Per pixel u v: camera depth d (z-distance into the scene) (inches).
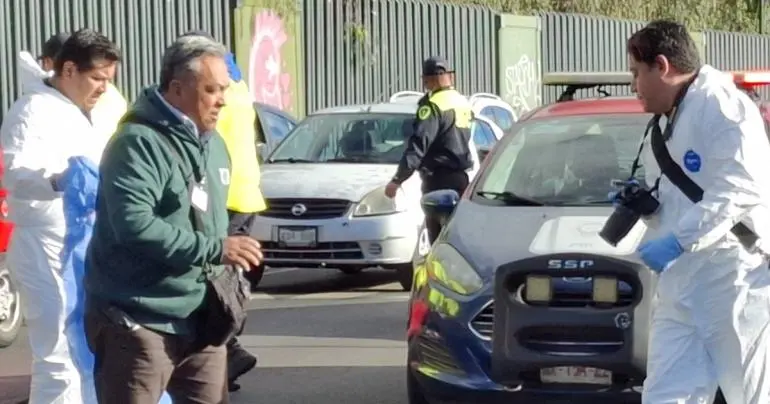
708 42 1331.2
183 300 203.5
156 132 201.0
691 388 221.5
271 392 352.5
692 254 219.3
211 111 203.6
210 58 202.5
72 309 264.5
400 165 443.2
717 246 217.6
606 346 276.4
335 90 932.0
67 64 267.0
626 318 274.5
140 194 197.0
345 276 571.2
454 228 314.2
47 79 271.6
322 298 512.7
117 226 196.5
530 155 343.6
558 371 278.7
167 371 206.1
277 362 390.9
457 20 1034.7
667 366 223.0
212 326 208.1
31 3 722.2
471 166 447.8
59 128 265.1
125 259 201.8
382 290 531.2
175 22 808.3
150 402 205.0
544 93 1142.3
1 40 706.8
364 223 502.9
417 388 302.7
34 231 266.5
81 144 267.7
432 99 441.7
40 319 268.5
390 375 372.8
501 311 280.7
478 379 285.4
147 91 204.7
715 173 213.8
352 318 464.4
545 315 277.6
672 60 217.9
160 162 199.6
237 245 201.6
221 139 215.8
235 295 207.5
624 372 275.0
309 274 578.6
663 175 223.0
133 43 781.9
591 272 278.1
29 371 378.3
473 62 1051.3
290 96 895.7
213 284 205.3
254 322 458.3
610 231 228.5
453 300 290.8
